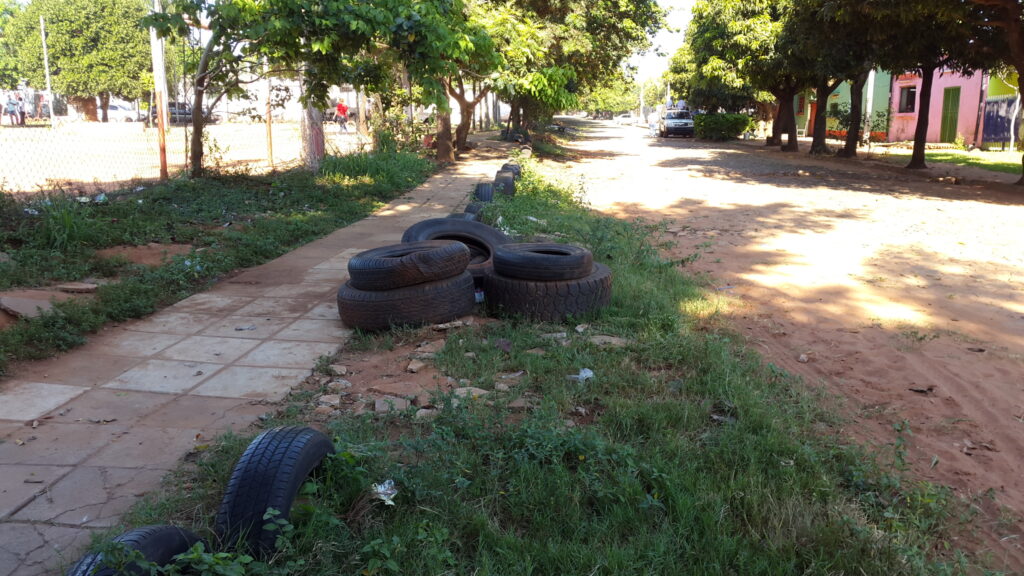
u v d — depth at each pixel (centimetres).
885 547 313
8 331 543
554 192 1495
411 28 1005
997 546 336
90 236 850
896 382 523
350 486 332
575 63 2450
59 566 289
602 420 428
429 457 371
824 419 455
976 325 659
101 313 612
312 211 1195
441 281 602
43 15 3784
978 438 439
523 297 614
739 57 2880
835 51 2125
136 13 3869
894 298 751
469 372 501
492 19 1817
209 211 1096
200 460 368
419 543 304
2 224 880
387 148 2044
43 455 381
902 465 391
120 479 358
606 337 581
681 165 2464
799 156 2922
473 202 1107
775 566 304
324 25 1032
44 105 4444
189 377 498
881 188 1795
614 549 304
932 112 3647
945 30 1811
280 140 2953
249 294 720
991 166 2397
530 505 338
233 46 1222
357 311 584
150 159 1964
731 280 830
